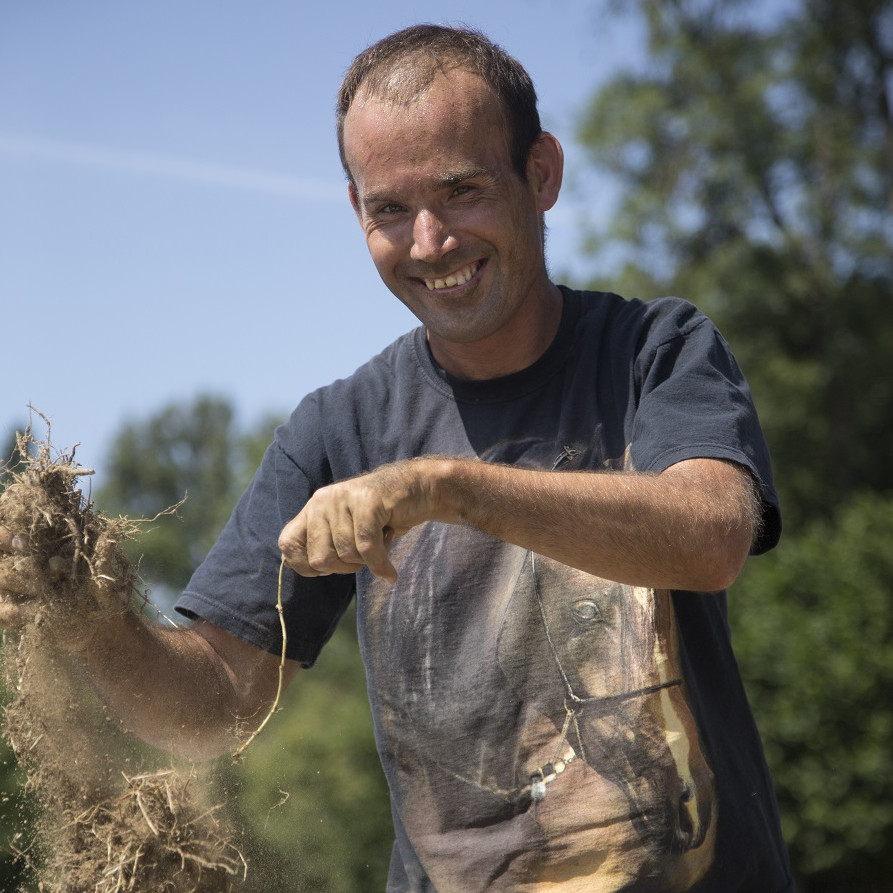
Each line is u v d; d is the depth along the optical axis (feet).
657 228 86.33
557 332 10.78
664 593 9.90
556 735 9.92
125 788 9.85
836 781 53.31
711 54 86.22
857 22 85.30
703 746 9.70
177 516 10.62
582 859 9.67
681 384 9.82
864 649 54.19
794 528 83.56
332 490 8.13
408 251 10.33
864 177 88.07
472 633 10.34
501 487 8.48
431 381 11.03
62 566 9.45
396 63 10.32
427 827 10.29
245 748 10.12
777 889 9.77
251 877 10.44
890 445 89.66
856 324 87.56
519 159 10.52
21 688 9.81
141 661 10.15
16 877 10.17
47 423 9.77
